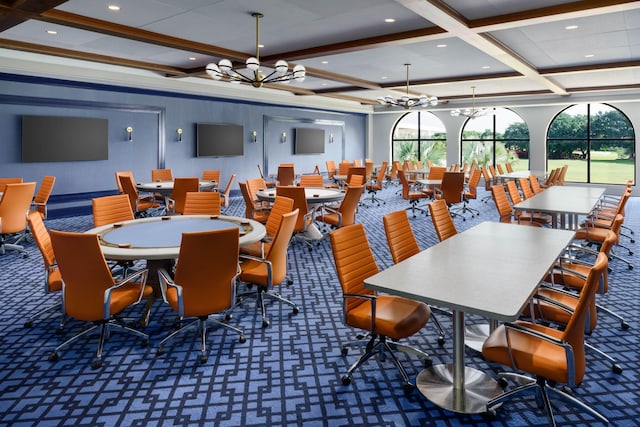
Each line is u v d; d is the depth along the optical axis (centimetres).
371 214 938
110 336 343
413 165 1510
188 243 279
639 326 357
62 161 912
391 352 284
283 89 1240
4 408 247
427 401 256
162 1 504
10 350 318
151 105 1060
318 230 712
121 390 267
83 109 940
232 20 574
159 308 401
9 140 838
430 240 686
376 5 514
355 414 244
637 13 546
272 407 250
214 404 252
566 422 235
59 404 252
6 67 748
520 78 1017
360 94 1376
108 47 747
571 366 196
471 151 1538
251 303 413
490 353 224
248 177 1316
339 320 374
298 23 584
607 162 1307
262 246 387
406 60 838
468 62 857
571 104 1320
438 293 219
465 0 485
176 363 300
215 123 1212
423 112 1641
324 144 1573
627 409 245
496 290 224
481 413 243
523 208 510
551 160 1395
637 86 1084
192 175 1169
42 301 421
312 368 294
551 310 268
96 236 272
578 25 596
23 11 477
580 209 496
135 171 1046
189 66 923
